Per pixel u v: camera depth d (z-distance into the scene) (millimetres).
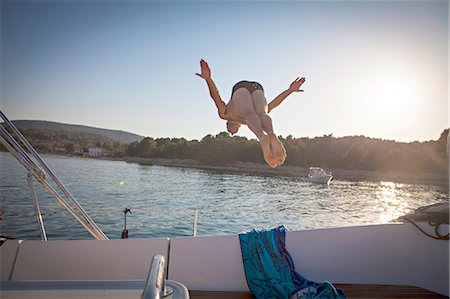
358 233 3154
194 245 3074
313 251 3113
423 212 3156
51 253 2945
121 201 29312
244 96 3156
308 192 39812
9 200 22375
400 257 3121
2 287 1622
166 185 43062
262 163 75188
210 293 2918
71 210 3270
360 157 69000
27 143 3125
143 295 1139
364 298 2781
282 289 2738
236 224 19609
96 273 2947
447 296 2898
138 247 3023
